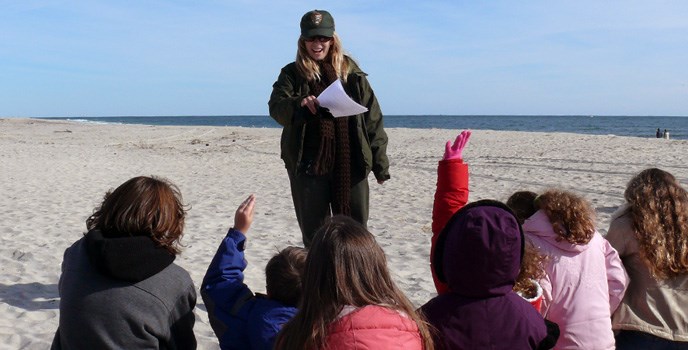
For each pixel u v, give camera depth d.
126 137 36.88
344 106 4.15
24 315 5.48
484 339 2.66
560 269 3.42
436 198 3.49
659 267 3.57
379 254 2.58
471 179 15.29
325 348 2.43
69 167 18.89
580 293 3.40
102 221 3.08
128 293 3.00
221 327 3.21
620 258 3.79
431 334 2.70
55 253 7.71
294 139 4.48
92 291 3.00
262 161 22.09
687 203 3.65
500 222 2.65
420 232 9.01
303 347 2.46
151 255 3.01
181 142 32.69
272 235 8.91
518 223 2.70
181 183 15.46
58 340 3.21
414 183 14.65
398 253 7.77
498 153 23.41
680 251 3.56
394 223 9.67
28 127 49.00
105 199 3.17
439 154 23.91
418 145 29.66
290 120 4.33
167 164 20.80
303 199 4.61
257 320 3.11
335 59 4.57
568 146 26.52
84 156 23.05
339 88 4.14
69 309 3.02
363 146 4.57
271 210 11.02
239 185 14.98
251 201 3.46
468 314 2.68
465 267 2.65
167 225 3.08
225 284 3.24
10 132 41.50
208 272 3.31
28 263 7.28
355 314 2.46
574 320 3.39
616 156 21.31
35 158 21.62
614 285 3.58
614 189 13.17
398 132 39.97
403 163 20.17
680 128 90.00
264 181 15.80
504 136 34.62
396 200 12.02
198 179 16.41
